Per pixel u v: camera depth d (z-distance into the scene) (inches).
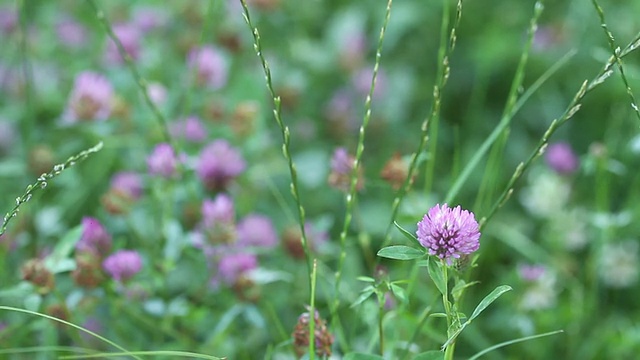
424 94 75.9
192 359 54.7
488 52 74.9
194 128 64.1
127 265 53.9
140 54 69.3
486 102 74.7
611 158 64.5
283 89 70.1
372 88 48.1
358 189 55.5
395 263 58.2
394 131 72.3
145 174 63.5
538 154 48.1
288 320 58.2
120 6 80.0
